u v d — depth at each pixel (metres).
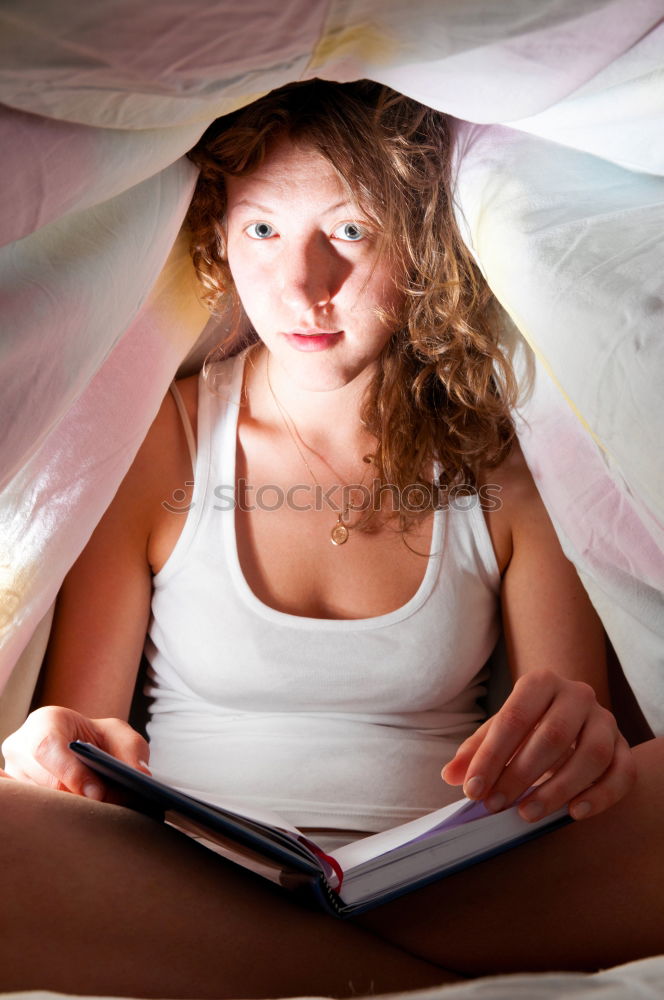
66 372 0.70
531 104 0.74
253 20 0.58
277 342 0.95
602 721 0.75
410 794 0.96
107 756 0.63
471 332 1.01
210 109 0.68
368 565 1.03
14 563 0.84
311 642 0.98
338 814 0.94
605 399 0.76
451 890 0.74
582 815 0.72
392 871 0.67
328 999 0.54
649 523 0.82
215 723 0.99
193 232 0.99
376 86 0.92
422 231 0.98
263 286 0.92
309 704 0.98
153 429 1.07
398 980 0.69
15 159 0.56
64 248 0.69
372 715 0.99
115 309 0.75
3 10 0.50
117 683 1.00
